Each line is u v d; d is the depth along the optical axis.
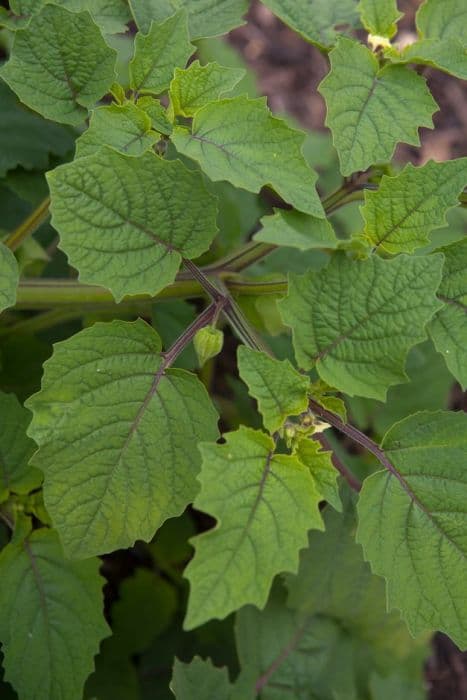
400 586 0.71
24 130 0.84
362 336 0.70
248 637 0.84
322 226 0.70
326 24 0.77
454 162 0.71
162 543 0.91
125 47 0.94
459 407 1.08
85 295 0.78
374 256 0.70
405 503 0.71
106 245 0.70
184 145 0.70
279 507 0.67
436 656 1.00
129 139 0.71
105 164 0.69
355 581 0.84
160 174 0.70
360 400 0.94
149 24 0.76
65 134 0.85
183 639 0.90
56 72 0.73
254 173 0.70
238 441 0.67
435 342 0.73
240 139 0.70
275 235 0.68
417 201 0.72
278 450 0.80
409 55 0.74
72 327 0.91
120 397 0.71
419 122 0.73
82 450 0.70
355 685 0.87
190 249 0.71
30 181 0.84
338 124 0.72
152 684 0.89
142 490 0.71
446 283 0.74
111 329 0.71
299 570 0.83
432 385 0.94
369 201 0.72
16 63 0.73
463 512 0.71
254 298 0.77
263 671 0.85
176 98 0.72
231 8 0.77
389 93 0.73
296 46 1.24
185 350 0.86
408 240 0.72
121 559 0.94
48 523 0.77
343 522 0.82
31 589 0.76
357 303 0.70
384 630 0.87
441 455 0.71
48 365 0.70
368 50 0.74
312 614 0.85
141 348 0.71
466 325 0.73
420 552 0.71
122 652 0.89
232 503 0.66
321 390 0.71
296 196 0.69
